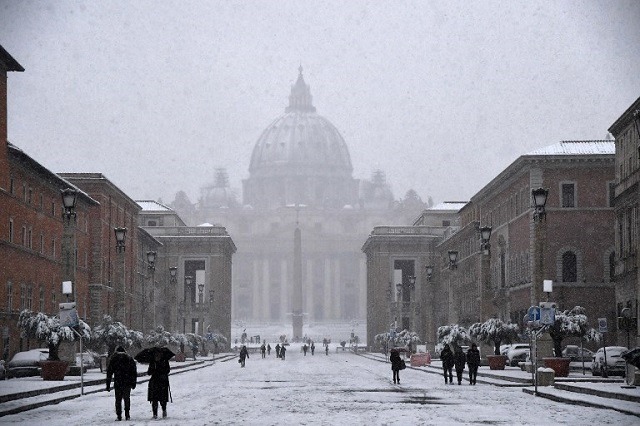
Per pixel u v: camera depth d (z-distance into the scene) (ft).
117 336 237.86
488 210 414.62
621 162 268.62
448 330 270.26
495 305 382.01
